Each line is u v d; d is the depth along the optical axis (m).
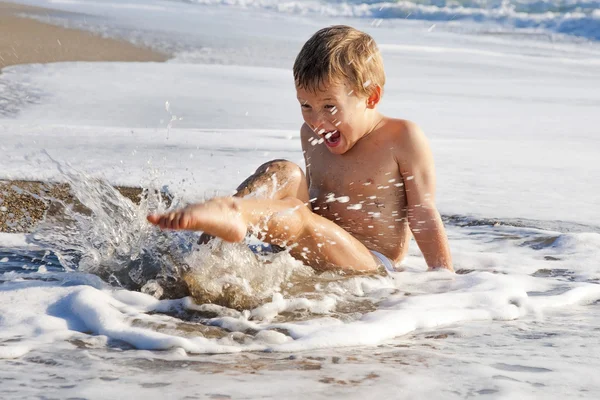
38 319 3.93
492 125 14.16
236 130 12.01
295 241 4.79
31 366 3.33
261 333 3.81
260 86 16.88
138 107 13.63
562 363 3.53
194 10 35.75
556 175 9.83
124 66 18.52
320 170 5.86
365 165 5.65
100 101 13.92
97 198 5.26
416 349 3.71
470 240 6.61
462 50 26.62
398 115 14.73
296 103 15.05
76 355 3.48
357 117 5.53
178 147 10.23
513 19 35.19
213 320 4.05
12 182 7.40
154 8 34.62
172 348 3.60
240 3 40.62
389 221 5.67
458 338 3.93
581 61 25.48
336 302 4.47
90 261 4.84
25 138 10.08
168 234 4.90
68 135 10.55
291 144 10.92
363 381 3.21
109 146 9.92
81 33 23.19
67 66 17.81
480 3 38.09
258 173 4.91
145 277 4.57
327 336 3.79
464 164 10.40
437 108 15.79
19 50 19.42
